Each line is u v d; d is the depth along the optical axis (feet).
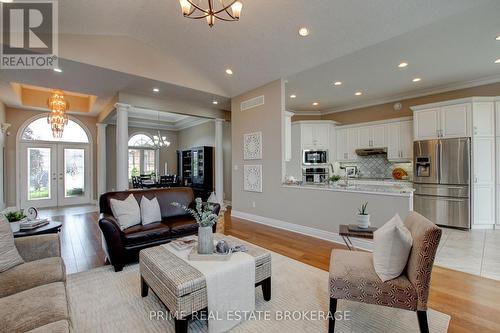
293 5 10.60
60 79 15.14
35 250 6.81
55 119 19.43
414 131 17.21
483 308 6.89
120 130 17.31
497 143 14.98
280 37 12.48
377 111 21.50
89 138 26.27
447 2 9.07
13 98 19.42
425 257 5.21
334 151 23.45
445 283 8.30
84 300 7.39
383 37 11.16
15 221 8.96
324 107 23.98
